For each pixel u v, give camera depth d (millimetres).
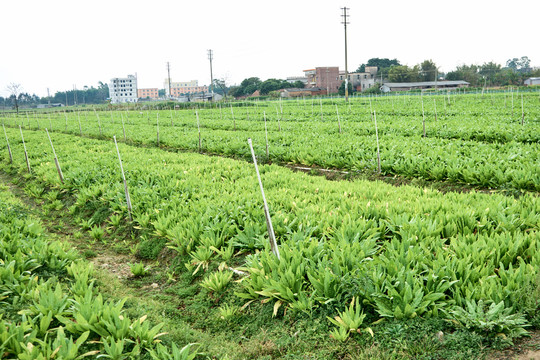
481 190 11789
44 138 29734
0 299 5938
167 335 5652
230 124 33219
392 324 5289
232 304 6645
